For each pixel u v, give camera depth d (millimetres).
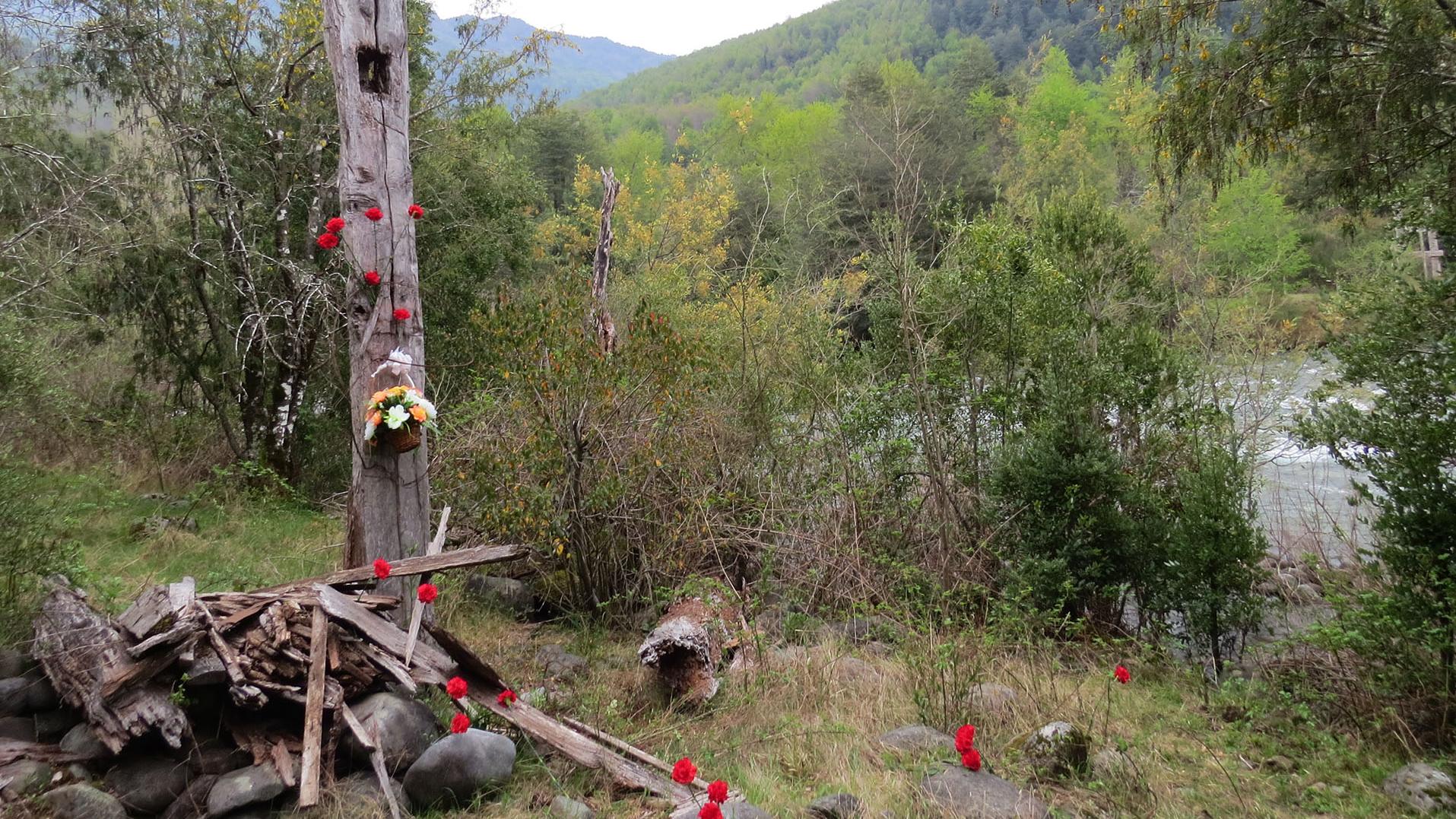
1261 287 12602
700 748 4652
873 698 5285
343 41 4863
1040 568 7098
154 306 10656
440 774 3844
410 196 5121
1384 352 5914
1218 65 7059
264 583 6586
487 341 7812
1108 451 7332
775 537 7520
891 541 7812
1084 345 8461
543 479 7078
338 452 11547
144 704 3730
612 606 7090
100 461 10070
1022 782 4258
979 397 8688
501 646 6191
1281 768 4695
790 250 11539
